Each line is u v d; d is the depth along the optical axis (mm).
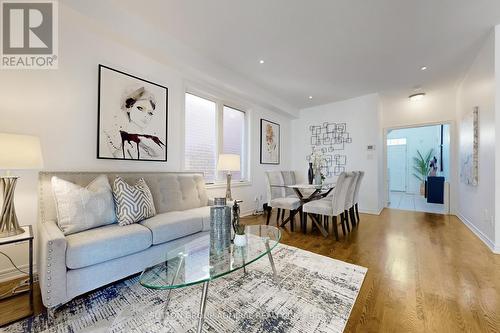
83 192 1897
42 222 1846
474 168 3322
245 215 4664
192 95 3721
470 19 2434
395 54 3193
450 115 4887
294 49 3094
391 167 9875
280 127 5820
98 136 2482
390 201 6914
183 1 2234
